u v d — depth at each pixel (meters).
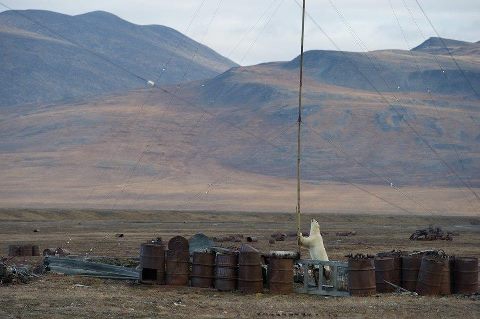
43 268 44.44
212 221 185.00
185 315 31.47
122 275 42.75
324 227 155.00
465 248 82.06
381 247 82.38
